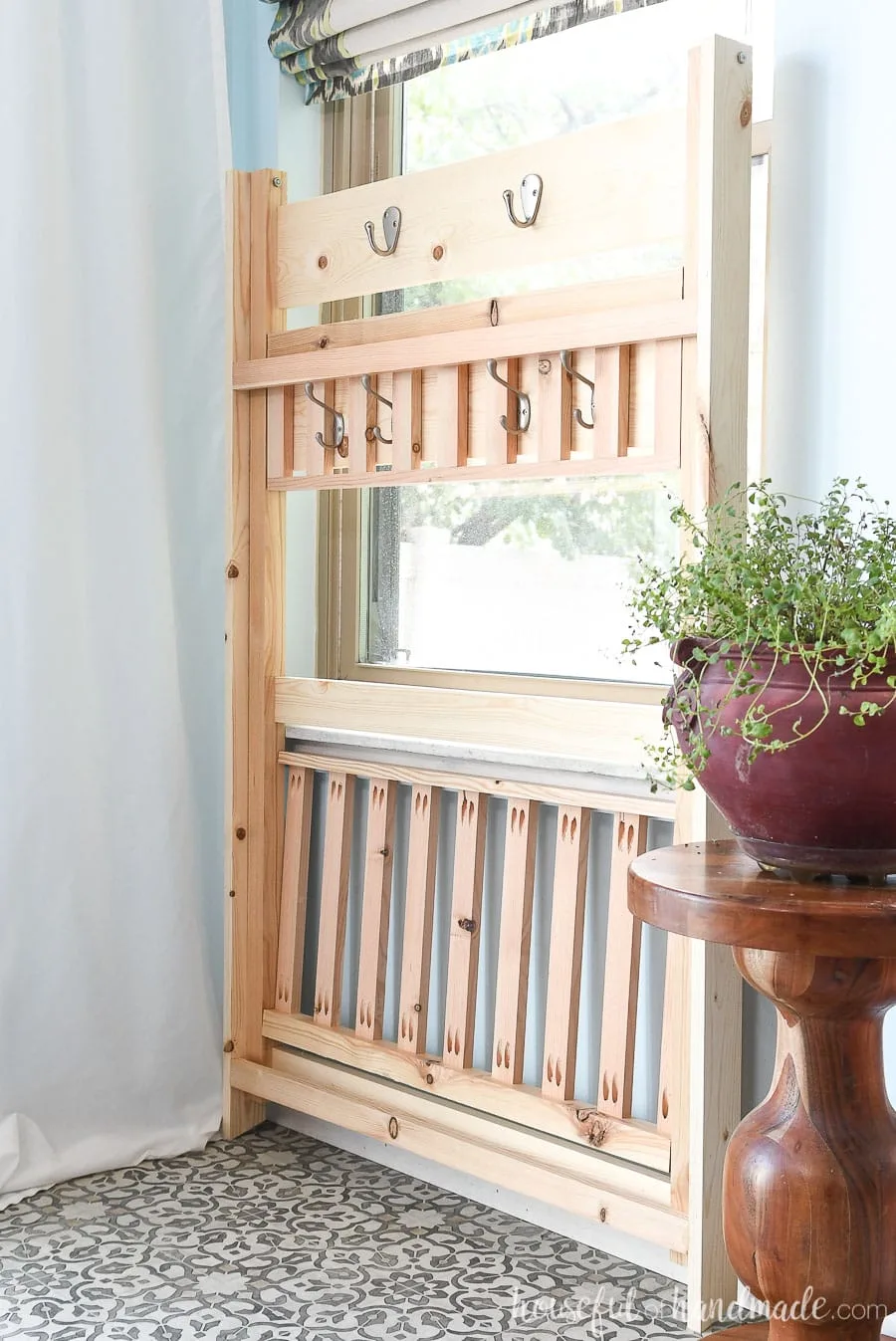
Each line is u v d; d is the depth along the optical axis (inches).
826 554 52.6
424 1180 86.5
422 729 82.0
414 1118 82.5
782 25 68.6
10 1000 85.0
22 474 84.7
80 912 87.4
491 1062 84.5
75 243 87.2
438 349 77.3
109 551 88.8
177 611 95.0
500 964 79.8
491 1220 80.7
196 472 95.3
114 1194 83.8
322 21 90.7
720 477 65.9
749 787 47.8
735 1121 68.3
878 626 43.9
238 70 98.5
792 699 45.6
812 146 67.7
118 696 89.4
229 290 90.0
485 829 82.0
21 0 83.4
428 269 79.7
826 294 67.6
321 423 87.2
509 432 76.2
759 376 72.0
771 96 73.0
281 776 93.6
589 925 79.2
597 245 71.3
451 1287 71.7
